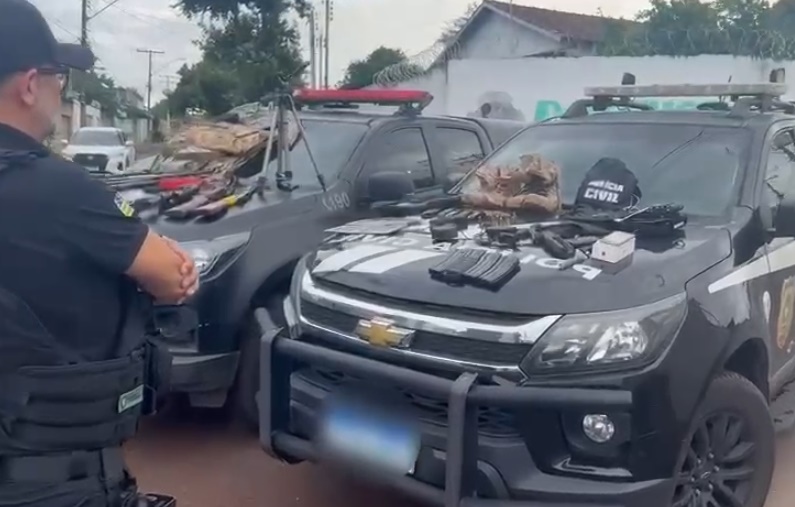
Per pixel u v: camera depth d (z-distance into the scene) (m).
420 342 3.42
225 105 22.02
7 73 2.07
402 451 3.45
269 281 5.06
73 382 2.11
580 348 3.19
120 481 2.27
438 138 6.50
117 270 2.14
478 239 3.94
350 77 27.02
